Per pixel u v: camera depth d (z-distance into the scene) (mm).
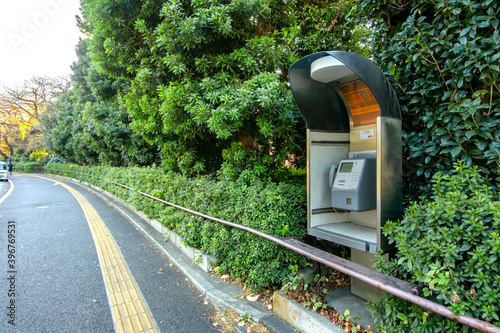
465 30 2066
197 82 4129
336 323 2299
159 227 6090
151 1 4449
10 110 30219
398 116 2393
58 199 11633
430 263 1636
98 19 4809
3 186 17859
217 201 3730
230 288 3430
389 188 2289
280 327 2539
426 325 1632
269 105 3332
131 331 2703
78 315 3000
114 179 10680
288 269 2994
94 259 4691
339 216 3246
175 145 5195
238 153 4023
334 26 4977
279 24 4766
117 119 10516
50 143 24219
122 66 5695
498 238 1369
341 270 1985
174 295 3414
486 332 1271
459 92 2162
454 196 1658
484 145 1991
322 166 3109
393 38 2621
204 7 3797
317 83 3059
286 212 3064
